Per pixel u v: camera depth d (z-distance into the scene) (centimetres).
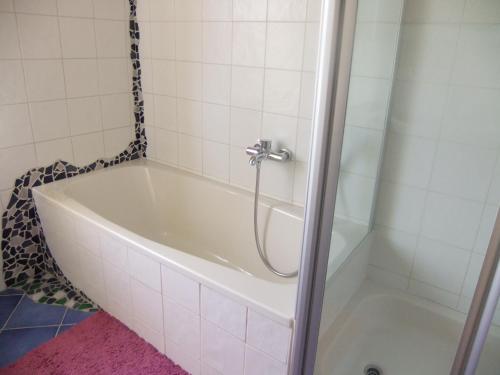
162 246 154
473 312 87
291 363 122
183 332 154
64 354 170
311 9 165
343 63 88
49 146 211
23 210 209
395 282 168
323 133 93
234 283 132
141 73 239
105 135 236
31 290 211
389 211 162
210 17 197
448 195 148
